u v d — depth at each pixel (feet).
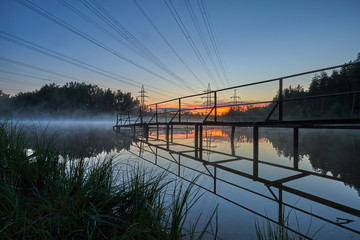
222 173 9.73
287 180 8.56
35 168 5.93
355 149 18.28
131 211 4.66
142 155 14.79
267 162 12.56
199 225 4.58
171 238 3.66
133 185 5.68
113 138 30.22
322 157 14.20
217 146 21.45
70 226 3.69
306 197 6.51
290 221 4.82
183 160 13.14
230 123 16.90
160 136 37.55
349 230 4.32
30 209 4.05
